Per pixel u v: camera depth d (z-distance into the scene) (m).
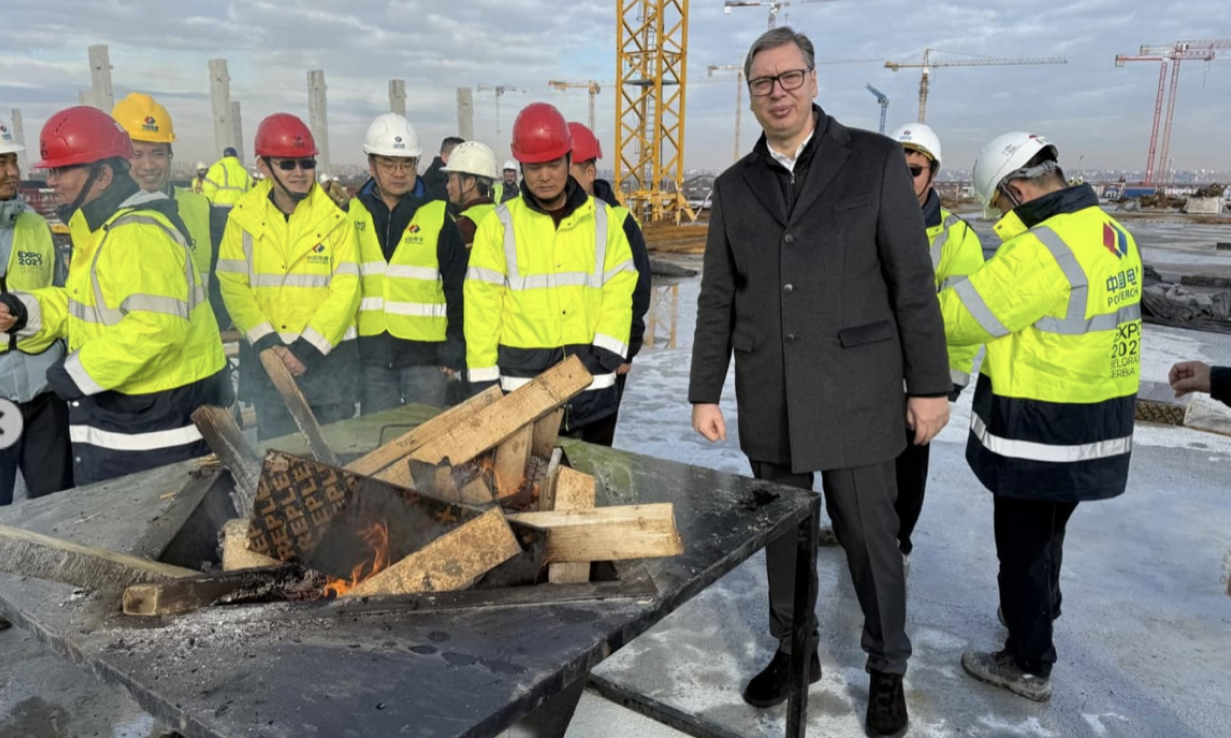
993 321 1.99
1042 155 2.08
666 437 4.53
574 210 2.66
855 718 2.14
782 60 1.85
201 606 1.27
